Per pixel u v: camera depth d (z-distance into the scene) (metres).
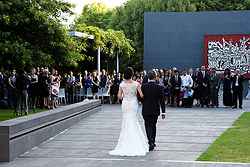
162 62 35.88
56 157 12.77
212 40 34.97
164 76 29.03
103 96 31.70
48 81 26.16
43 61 27.41
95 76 31.80
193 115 23.41
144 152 13.04
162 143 14.98
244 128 18.34
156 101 13.65
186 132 17.44
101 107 26.98
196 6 48.94
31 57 26.20
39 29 27.83
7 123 12.74
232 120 21.14
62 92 30.17
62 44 29.12
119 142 13.23
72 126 19.36
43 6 28.23
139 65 47.19
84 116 22.08
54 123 16.78
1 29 26.00
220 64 34.75
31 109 25.98
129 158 12.62
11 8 25.52
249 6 49.62
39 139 14.87
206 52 35.00
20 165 11.70
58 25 28.55
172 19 35.66
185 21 35.56
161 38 35.84
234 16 34.81
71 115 19.41
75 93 31.42
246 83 34.38
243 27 34.69
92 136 16.66
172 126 19.19
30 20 26.81
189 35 35.44
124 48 42.16
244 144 14.52
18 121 13.30
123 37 41.94
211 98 28.31
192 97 28.19
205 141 15.30
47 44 28.69
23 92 23.48
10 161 12.17
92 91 31.44
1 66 26.58
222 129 18.17
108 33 40.16
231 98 27.94
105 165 11.66
